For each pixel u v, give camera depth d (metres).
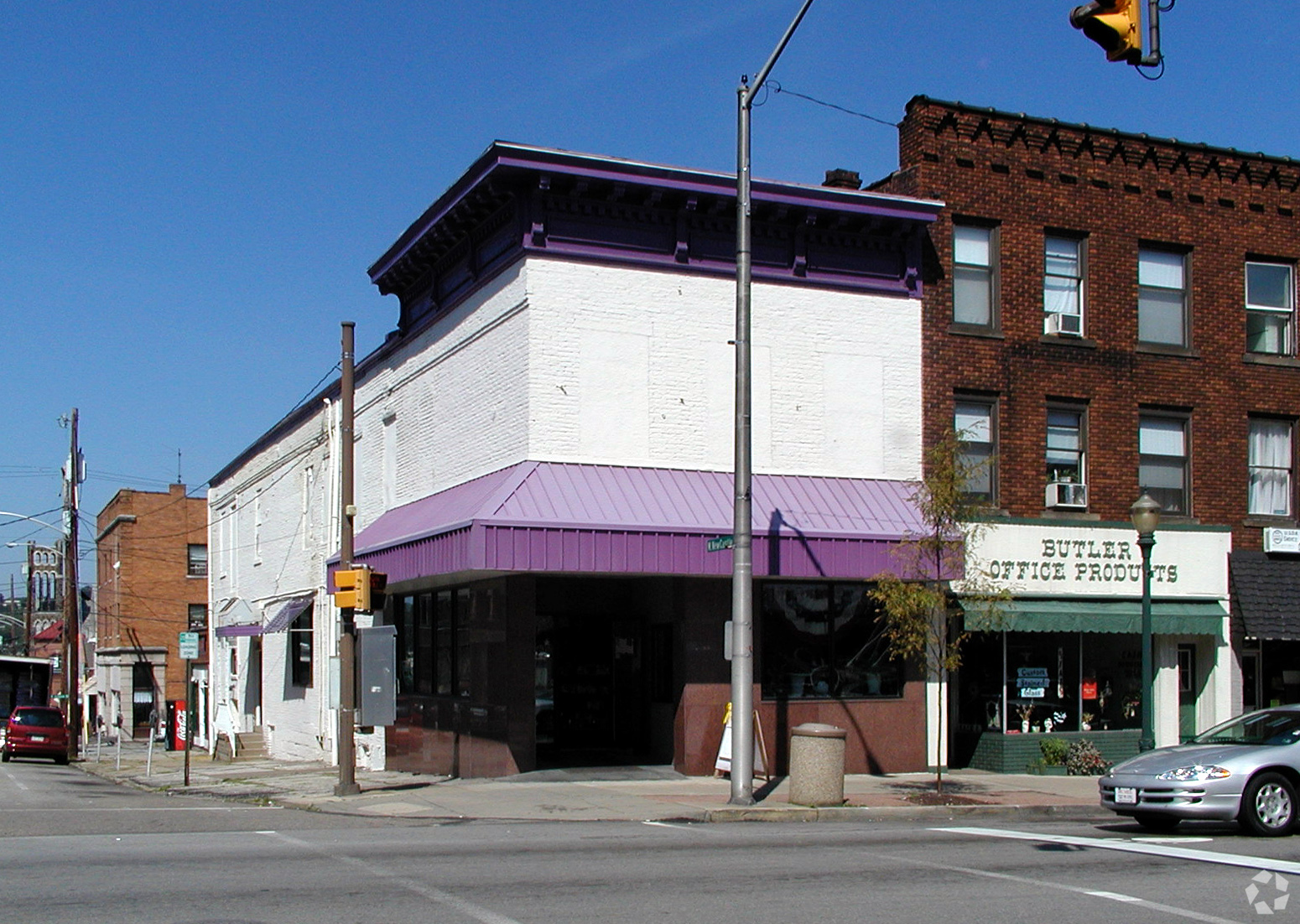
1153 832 14.74
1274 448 25.36
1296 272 25.69
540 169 19.95
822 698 20.98
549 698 22.53
